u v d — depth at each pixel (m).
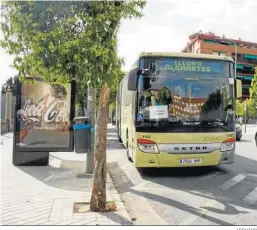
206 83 8.38
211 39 73.94
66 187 6.79
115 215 5.04
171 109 8.16
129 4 5.00
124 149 15.00
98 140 5.29
